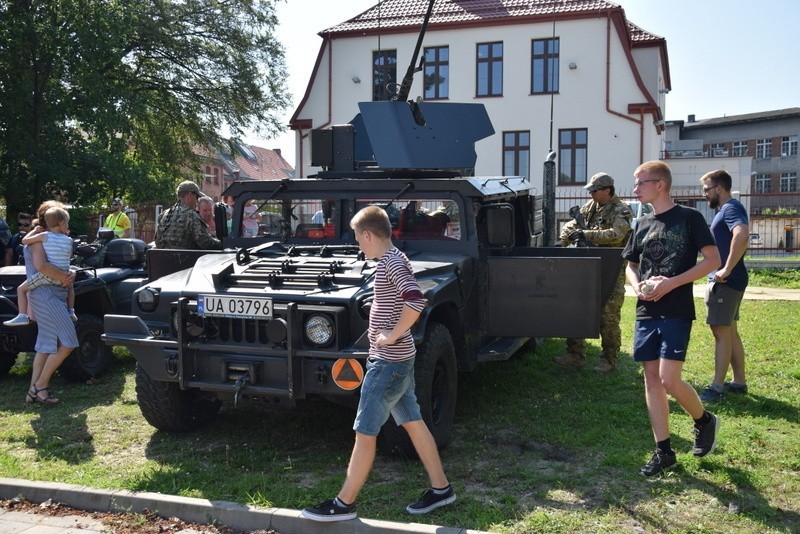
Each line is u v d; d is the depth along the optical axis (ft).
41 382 21.86
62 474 16.08
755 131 204.95
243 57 94.48
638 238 15.49
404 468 16.16
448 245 19.39
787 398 20.83
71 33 76.02
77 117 79.20
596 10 87.71
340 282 16.12
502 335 19.30
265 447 17.88
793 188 199.00
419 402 15.72
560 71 90.02
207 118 97.40
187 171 106.63
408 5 96.68
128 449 17.95
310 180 20.42
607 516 13.34
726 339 20.56
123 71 84.28
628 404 20.71
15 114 77.36
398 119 20.84
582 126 89.81
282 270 16.78
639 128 88.38
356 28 94.73
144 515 13.85
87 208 82.53
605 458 16.30
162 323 17.03
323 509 12.96
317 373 15.31
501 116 92.17
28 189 80.38
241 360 15.97
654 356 15.17
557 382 23.39
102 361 25.40
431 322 16.85
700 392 21.57
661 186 15.15
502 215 18.92
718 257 14.58
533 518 13.29
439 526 12.64
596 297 18.47
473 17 91.76
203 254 19.47
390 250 13.05
